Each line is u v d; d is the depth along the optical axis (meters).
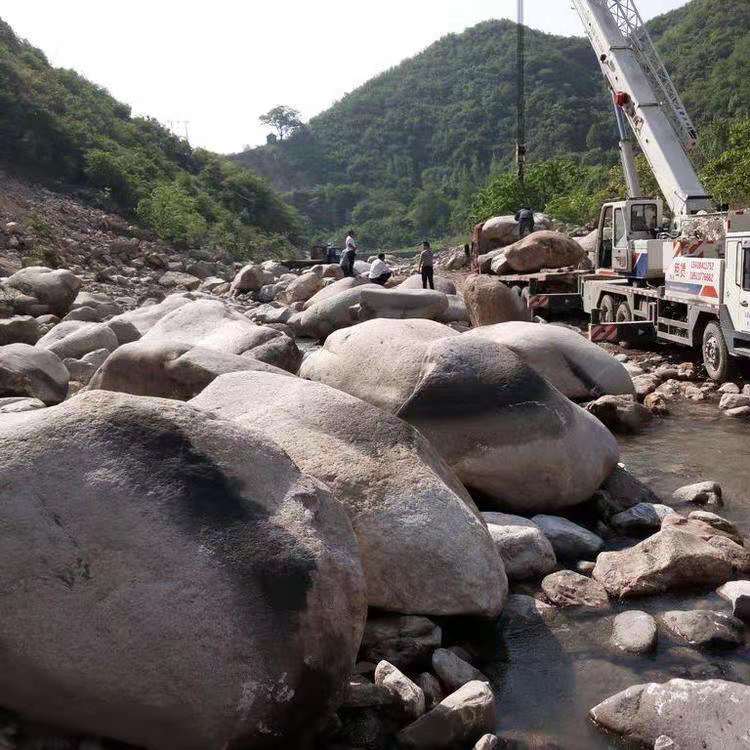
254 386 5.73
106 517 3.31
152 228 37.25
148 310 15.91
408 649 4.25
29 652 3.14
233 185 60.72
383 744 3.60
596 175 44.47
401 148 167.88
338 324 16.11
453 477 5.29
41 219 30.09
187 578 3.22
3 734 3.21
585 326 16.92
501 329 10.20
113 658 3.13
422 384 6.41
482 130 156.00
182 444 3.56
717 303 10.84
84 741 3.25
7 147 36.28
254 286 24.83
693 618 4.65
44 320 16.56
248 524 3.42
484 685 3.85
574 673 4.25
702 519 6.08
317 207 149.50
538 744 3.64
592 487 6.47
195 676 3.11
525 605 4.92
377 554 4.47
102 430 3.53
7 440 3.48
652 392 10.66
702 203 13.84
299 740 3.36
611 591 5.10
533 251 20.20
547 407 6.25
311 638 3.27
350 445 4.95
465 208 119.69
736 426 9.21
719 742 3.37
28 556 3.23
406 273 30.72
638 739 3.60
